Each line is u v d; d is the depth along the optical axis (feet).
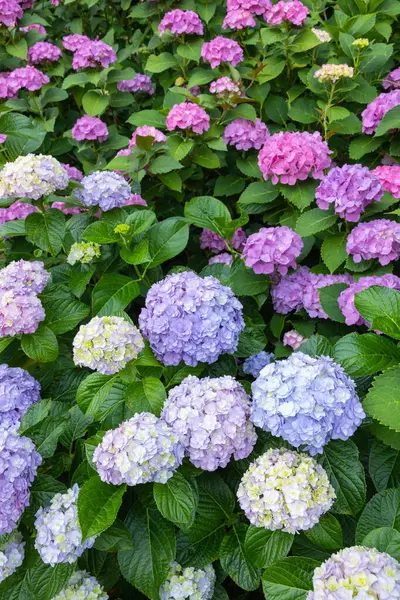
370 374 3.37
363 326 4.19
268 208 5.09
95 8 8.25
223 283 4.10
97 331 3.12
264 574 2.77
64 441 3.48
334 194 4.22
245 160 5.46
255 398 3.03
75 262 4.14
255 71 5.77
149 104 7.16
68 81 6.44
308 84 5.54
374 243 4.00
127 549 3.06
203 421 2.99
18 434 3.10
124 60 7.59
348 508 3.02
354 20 6.14
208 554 3.18
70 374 3.91
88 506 2.83
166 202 5.67
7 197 4.12
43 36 7.08
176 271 4.17
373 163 5.53
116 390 3.47
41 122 6.53
